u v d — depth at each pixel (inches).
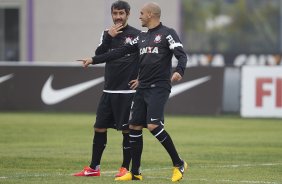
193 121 2709.2
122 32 1358.3
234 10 6535.4
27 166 1528.1
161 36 1289.4
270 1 6422.2
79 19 4758.9
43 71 3058.6
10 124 2546.8
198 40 6067.9
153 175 1397.6
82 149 1855.3
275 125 2583.7
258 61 4825.3
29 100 3075.8
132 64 1365.7
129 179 1315.2
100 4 4731.8
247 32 6368.1
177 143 2020.2
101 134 1386.6
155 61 1286.9
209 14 6663.4
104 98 1381.6
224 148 1904.5
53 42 4785.9
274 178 1368.1
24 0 4790.8
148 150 1850.4
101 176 1374.3
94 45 4763.8
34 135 2204.7
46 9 4781.0
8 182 1279.5
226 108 2962.6
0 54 4867.1
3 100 3100.4
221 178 1362.0
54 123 2586.1
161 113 1285.7
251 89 2871.6
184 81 2955.2
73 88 3031.5
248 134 2279.8
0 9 4830.2
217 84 2938.0
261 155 1758.1
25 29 4803.2
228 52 4968.0
